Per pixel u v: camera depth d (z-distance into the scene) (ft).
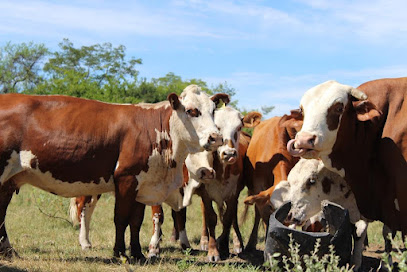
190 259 24.44
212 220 26.91
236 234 29.76
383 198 20.72
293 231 18.88
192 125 23.79
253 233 30.37
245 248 30.48
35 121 22.75
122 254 23.80
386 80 21.25
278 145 27.86
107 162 23.41
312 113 19.76
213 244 26.68
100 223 38.47
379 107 20.74
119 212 23.68
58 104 23.52
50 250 26.71
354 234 23.75
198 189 27.76
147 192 24.49
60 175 22.95
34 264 20.88
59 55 199.52
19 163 22.50
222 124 27.14
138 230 24.98
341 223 19.22
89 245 28.71
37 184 23.43
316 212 22.86
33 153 22.50
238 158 28.32
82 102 23.99
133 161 23.58
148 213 45.93
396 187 19.77
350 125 20.31
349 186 21.66
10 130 22.33
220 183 28.07
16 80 162.91
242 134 34.68
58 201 41.29
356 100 20.31
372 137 20.84
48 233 33.45
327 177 22.71
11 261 21.71
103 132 23.39
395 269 22.93
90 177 23.30
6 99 23.12
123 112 24.13
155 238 27.76
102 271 20.47
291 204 22.44
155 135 24.11
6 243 22.88
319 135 19.48
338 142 20.26
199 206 49.37
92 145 23.08
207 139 23.22
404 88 20.79
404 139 19.90
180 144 24.30
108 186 23.90
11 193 22.98
